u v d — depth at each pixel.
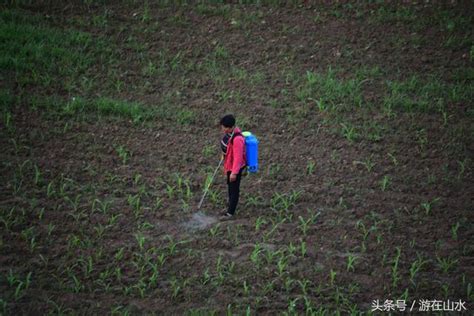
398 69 24.83
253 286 15.27
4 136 19.98
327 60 25.22
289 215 17.81
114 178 18.73
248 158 17.02
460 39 26.69
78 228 16.70
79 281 15.05
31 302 14.30
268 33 26.72
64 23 26.12
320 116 22.22
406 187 18.98
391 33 27.02
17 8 26.67
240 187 18.86
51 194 17.73
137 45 25.25
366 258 16.30
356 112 22.55
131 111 21.59
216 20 27.36
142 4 28.06
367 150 20.62
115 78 23.50
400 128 21.73
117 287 14.98
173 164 19.59
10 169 18.64
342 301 14.96
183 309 14.52
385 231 17.25
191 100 22.75
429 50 26.08
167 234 16.81
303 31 26.92
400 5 29.06
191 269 15.69
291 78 24.05
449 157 20.38
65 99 22.11
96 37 25.58
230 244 16.58
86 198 17.86
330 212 17.94
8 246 15.82
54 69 23.50
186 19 27.28
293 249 16.31
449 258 16.25
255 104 22.69
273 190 18.77
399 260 16.25
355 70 24.70
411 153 20.53
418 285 15.47
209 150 20.17
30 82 22.66
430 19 28.05
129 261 15.78
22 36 24.67
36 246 15.94
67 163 19.17
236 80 23.92
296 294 15.15
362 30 27.12
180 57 24.91
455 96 23.27
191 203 18.08
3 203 17.27
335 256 16.31
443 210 18.08
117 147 20.12
